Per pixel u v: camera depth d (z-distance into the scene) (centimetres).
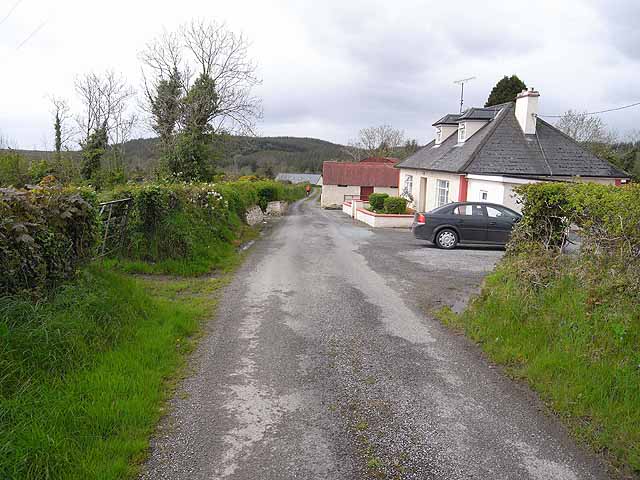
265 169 7050
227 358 512
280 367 491
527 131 1973
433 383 458
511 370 487
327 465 327
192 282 862
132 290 618
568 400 409
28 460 292
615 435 360
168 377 461
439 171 2109
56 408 348
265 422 382
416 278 934
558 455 343
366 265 1073
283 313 681
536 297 591
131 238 923
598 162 1900
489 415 398
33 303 446
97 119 3017
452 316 669
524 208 761
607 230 554
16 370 364
